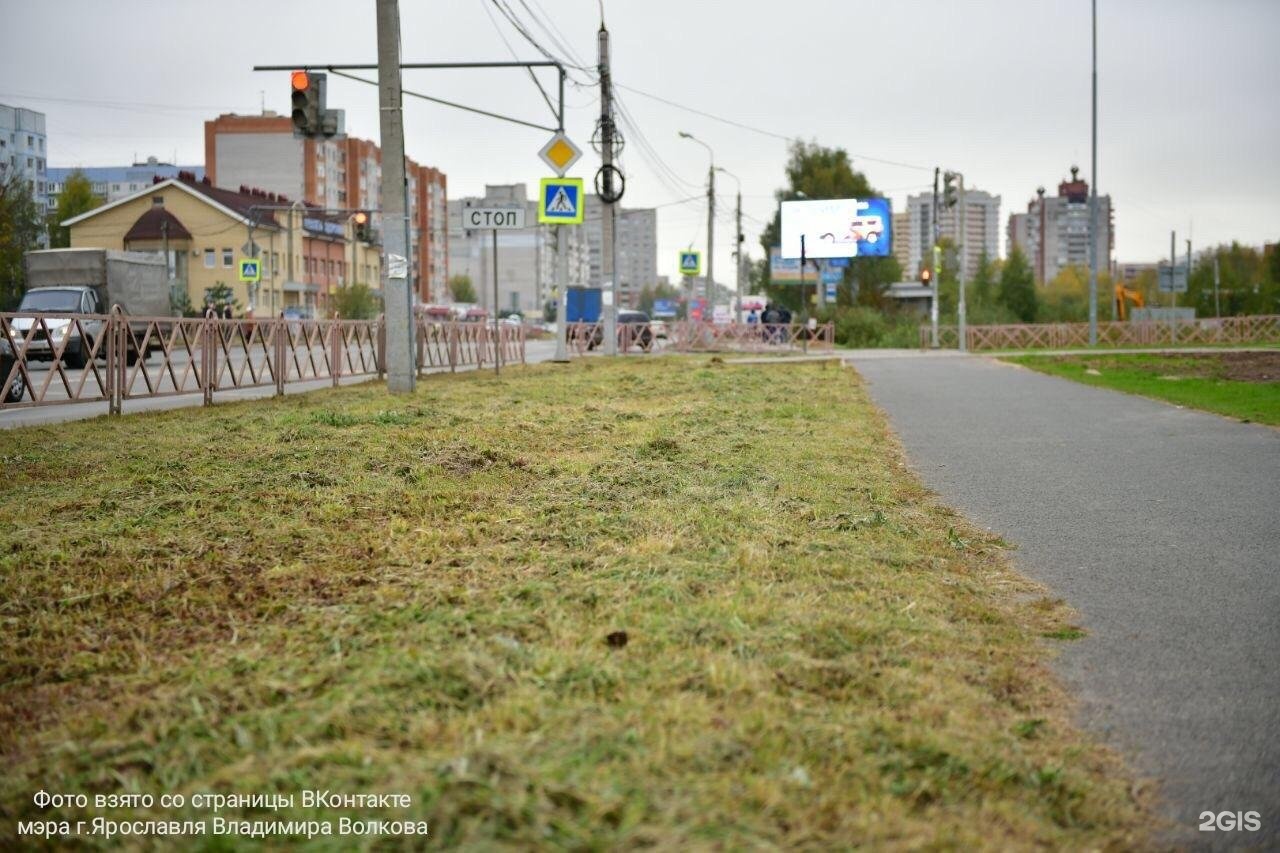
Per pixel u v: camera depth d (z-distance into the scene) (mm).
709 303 56656
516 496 8656
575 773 3359
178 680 4473
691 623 5039
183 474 9281
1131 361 32781
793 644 4848
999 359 35156
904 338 55781
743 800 3299
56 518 7598
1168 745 4168
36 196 132500
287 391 20047
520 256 148750
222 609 5523
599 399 17625
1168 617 5832
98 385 14602
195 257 82938
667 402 17172
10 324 13359
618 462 10312
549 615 5203
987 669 4875
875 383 23422
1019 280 75438
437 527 7379
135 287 39750
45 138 134750
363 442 11023
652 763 3480
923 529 7902
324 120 17531
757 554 6539
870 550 6984
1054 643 5406
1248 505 8852
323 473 9172
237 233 82625
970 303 72812
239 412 14875
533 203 148250
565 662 4434
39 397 13719
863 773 3594
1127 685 4805
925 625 5398
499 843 2957
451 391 19047
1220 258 108188
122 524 7312
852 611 5477
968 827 3355
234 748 3736
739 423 14133
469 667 4328
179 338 16125
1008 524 8266
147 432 12398
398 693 4090
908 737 3871
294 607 5473
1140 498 9242
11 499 8320
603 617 5195
